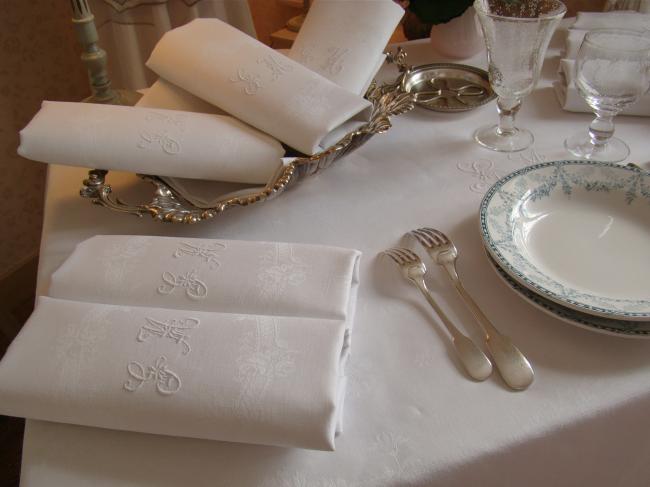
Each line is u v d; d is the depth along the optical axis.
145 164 0.62
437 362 0.46
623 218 0.58
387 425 0.42
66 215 0.66
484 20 0.66
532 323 0.49
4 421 1.12
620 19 0.89
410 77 0.84
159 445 0.41
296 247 0.50
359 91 0.73
